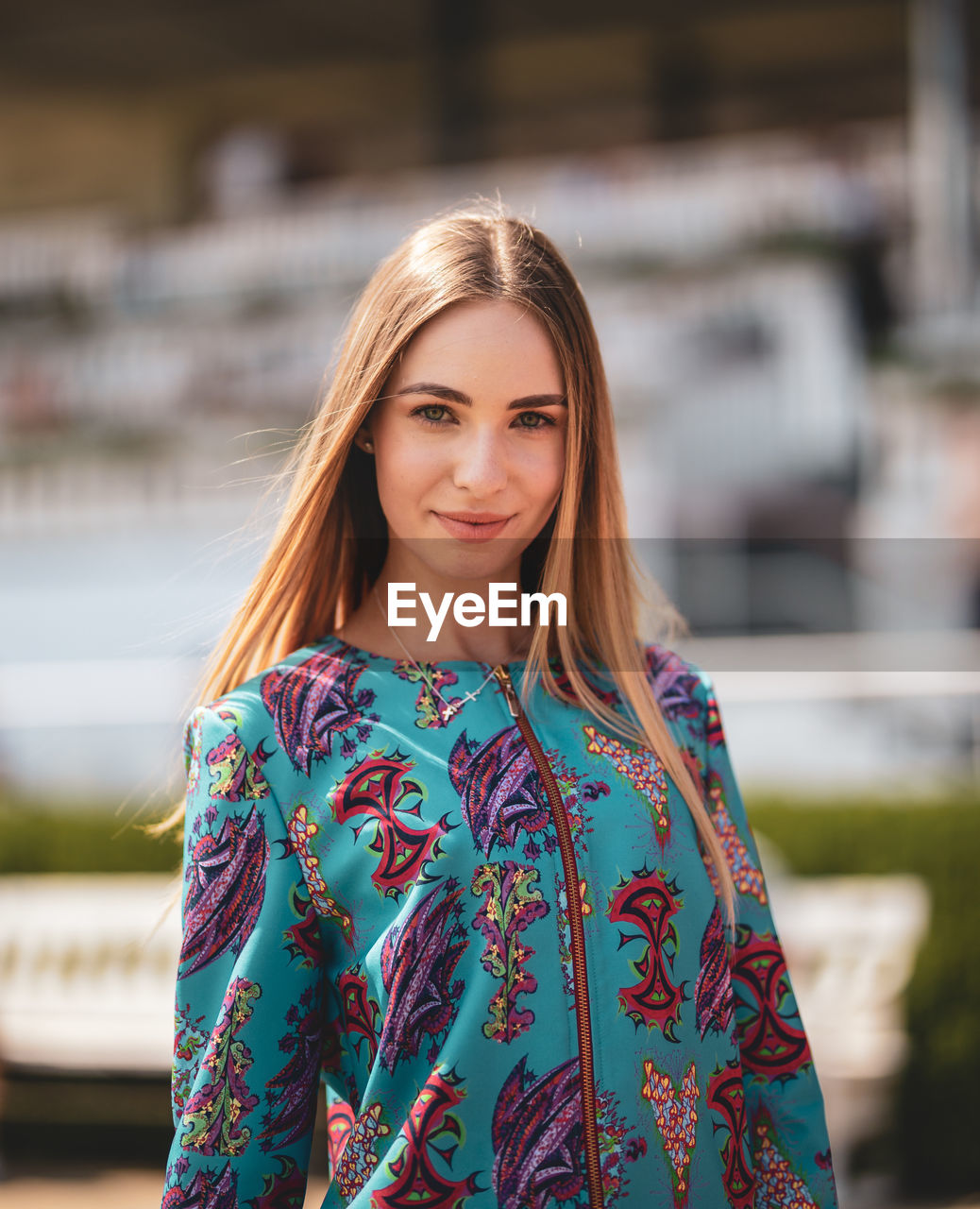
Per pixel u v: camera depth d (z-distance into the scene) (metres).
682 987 1.11
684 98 9.35
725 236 7.80
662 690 1.28
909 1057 3.47
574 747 1.16
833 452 7.58
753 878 1.25
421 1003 1.04
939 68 7.71
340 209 8.77
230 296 8.44
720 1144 1.10
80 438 8.25
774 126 9.25
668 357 7.74
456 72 9.61
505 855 1.07
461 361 1.11
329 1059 1.16
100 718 6.11
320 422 1.20
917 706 5.56
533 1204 1.01
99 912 3.93
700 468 7.70
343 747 1.11
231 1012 1.06
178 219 9.80
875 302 7.71
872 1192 3.33
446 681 1.16
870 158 7.90
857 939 3.45
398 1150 1.01
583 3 8.67
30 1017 3.66
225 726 1.12
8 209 10.31
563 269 1.21
